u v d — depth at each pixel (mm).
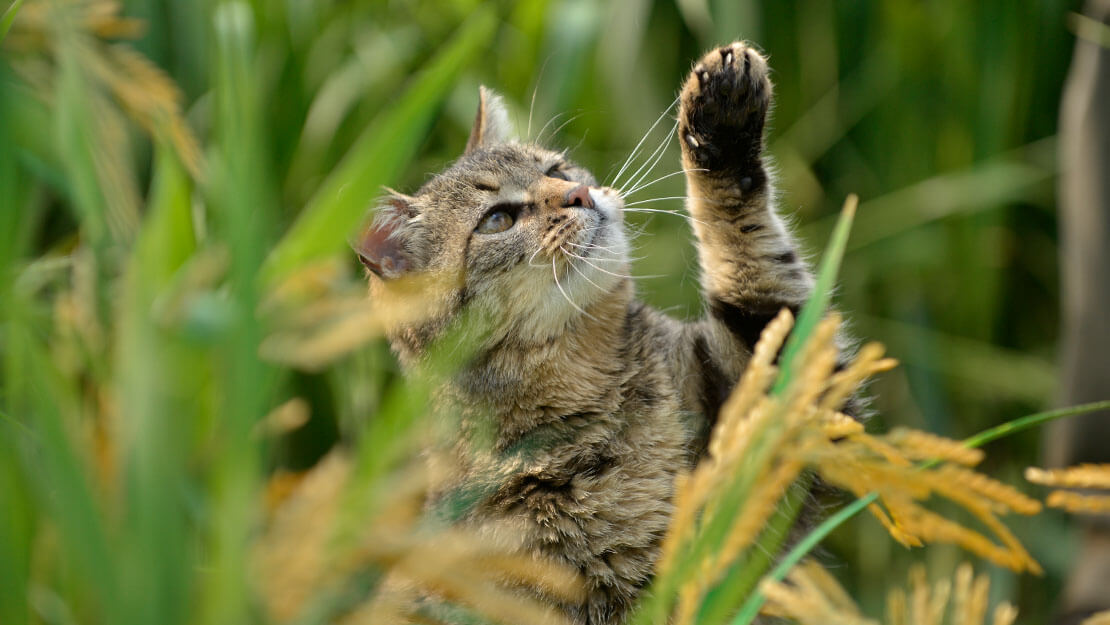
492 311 1455
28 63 1334
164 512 808
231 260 931
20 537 903
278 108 1613
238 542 879
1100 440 1531
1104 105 1528
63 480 823
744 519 1131
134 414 833
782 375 1182
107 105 1312
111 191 1258
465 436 1436
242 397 884
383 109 1634
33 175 1353
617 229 1469
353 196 1182
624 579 1382
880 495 1214
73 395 1087
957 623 1219
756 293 1417
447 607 1268
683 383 1431
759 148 1412
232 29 1241
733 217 1418
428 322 1476
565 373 1438
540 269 1451
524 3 1661
